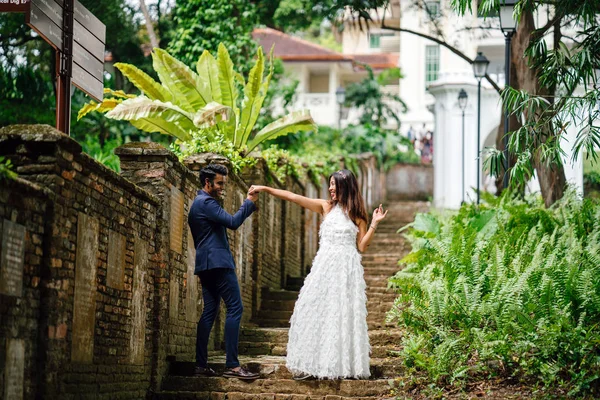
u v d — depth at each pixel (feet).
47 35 24.07
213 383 28.14
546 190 49.44
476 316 29.89
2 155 21.11
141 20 69.31
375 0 52.54
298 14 83.10
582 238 36.09
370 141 98.53
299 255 55.67
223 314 36.63
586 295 29.91
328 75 138.62
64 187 21.54
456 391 26.71
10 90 63.00
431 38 57.67
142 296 27.61
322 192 64.69
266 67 73.67
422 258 39.50
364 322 27.40
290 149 71.87
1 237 18.66
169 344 29.76
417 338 29.45
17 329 19.45
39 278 20.58
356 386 27.17
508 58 46.57
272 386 27.76
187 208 32.48
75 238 22.26
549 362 27.04
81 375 22.66
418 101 128.47
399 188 103.14
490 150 35.88
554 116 33.81
